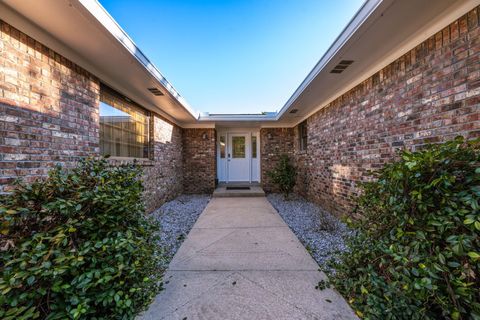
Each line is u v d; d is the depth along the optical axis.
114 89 3.62
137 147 4.54
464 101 1.85
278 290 1.95
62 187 1.59
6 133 1.89
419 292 1.30
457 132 1.90
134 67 3.02
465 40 1.83
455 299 1.21
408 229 1.53
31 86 2.12
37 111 2.18
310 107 5.36
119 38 2.38
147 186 4.64
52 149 2.34
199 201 6.11
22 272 1.18
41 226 1.50
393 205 1.59
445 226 1.31
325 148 4.77
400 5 1.89
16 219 1.41
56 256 1.33
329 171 4.57
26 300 1.24
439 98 2.06
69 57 2.56
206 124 7.27
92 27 2.15
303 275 2.20
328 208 4.62
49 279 1.29
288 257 2.60
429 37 2.16
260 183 7.70
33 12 1.91
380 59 2.86
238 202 5.77
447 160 1.38
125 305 1.44
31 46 2.12
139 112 4.63
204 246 2.95
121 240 1.52
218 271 2.29
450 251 1.26
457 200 1.31
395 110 2.65
